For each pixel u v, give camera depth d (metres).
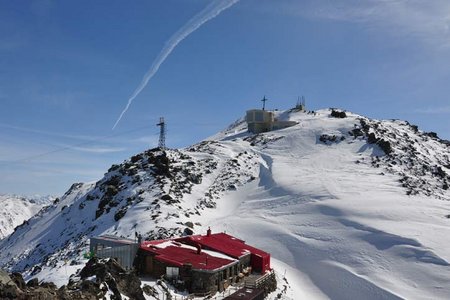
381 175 97.62
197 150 125.62
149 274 40.03
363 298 54.12
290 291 53.06
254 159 117.31
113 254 38.31
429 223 70.12
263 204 86.31
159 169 99.88
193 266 38.56
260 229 73.62
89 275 31.27
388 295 53.22
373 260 60.78
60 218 108.12
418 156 113.69
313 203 81.12
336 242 66.56
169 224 71.62
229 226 76.06
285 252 66.75
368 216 72.88
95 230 81.44
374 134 120.56
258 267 50.84
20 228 127.75
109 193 96.19
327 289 57.34
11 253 103.31
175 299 34.16
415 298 52.03
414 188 89.31
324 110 173.25
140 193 89.81
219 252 48.00
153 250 41.09
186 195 91.06
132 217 77.94
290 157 115.00
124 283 30.53
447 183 97.38
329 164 106.31
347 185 89.75
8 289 21.38
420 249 61.09
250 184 100.56
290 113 168.38
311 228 71.81
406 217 72.31
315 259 63.66
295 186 91.25
